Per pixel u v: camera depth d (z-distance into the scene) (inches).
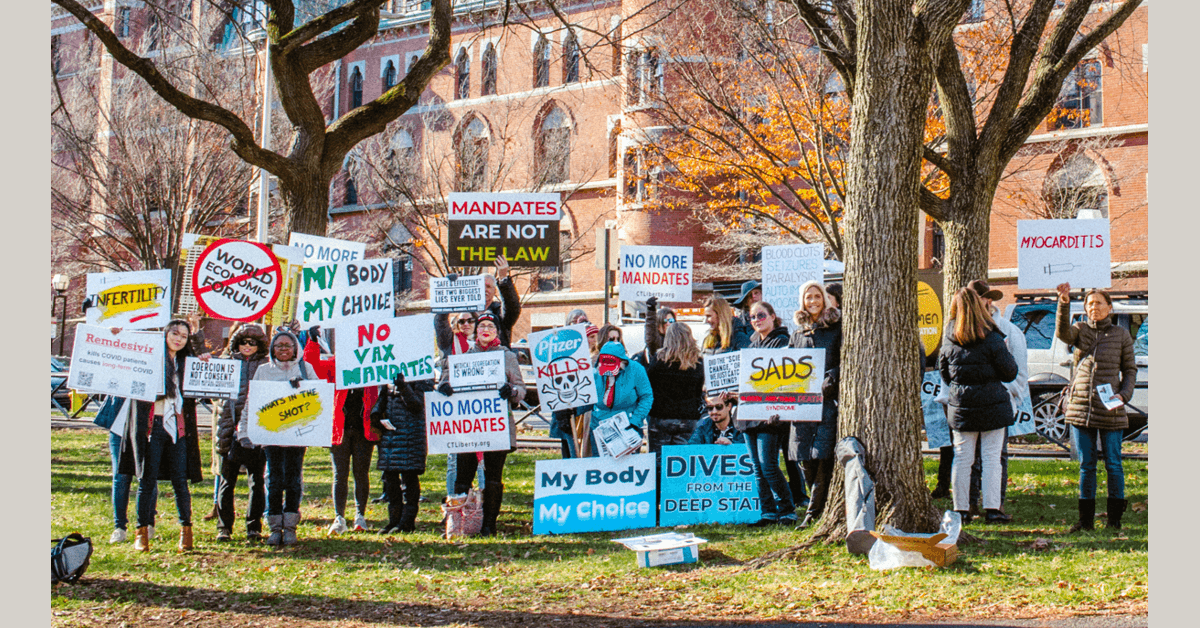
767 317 329.1
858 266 281.3
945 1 275.6
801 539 290.2
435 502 396.2
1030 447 587.8
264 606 240.7
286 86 441.7
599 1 1236.5
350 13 454.6
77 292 1318.9
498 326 347.9
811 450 307.7
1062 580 234.8
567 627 218.4
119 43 382.6
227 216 1045.8
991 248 1099.9
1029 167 1069.1
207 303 335.6
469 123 1412.4
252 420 300.8
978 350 299.3
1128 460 491.2
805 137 728.3
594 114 1369.3
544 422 759.1
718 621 218.8
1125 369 299.0
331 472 493.0
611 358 328.8
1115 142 1050.7
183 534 298.0
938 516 279.3
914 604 222.5
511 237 368.8
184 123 939.3
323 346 344.2
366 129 454.3
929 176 733.9
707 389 333.1
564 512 326.0
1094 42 423.8
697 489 334.6
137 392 292.8
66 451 559.5
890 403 275.4
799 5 345.7
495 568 275.6
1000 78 723.4
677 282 398.3
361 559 289.3
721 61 714.8
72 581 257.9
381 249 1411.2
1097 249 350.9
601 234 484.4
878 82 278.2
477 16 575.5
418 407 325.1
